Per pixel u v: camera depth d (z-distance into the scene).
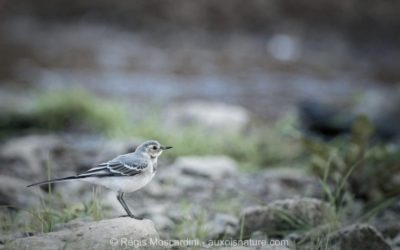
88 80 25.66
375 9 36.84
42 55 30.56
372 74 28.84
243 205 11.52
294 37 35.47
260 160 15.32
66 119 18.12
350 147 12.28
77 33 35.44
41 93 20.69
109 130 17.09
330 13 36.84
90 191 11.87
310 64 30.38
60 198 10.52
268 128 18.16
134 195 11.77
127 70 27.91
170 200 11.81
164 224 10.16
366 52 33.81
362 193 11.64
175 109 20.64
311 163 12.40
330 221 9.58
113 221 7.88
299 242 9.00
